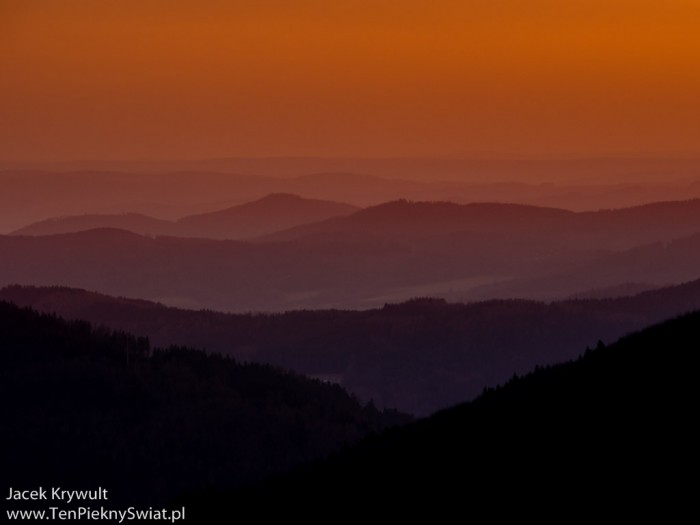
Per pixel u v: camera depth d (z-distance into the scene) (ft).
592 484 514.27
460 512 536.01
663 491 486.38
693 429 531.91
